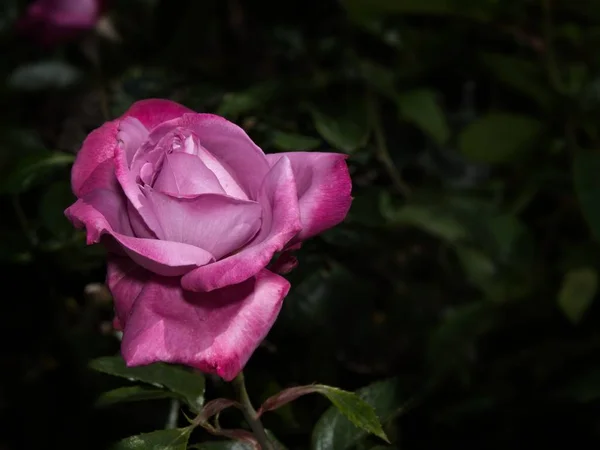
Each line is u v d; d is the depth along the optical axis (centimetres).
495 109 78
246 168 45
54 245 61
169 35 77
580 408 70
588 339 71
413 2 69
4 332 64
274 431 59
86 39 78
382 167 68
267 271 45
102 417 65
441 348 67
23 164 58
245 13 78
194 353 43
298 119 64
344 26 75
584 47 75
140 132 46
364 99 66
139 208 43
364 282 63
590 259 70
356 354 63
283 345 61
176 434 47
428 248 73
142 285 45
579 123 72
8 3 83
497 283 68
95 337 66
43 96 78
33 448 66
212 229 43
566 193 73
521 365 70
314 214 46
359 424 46
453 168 77
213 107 65
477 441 70
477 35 75
